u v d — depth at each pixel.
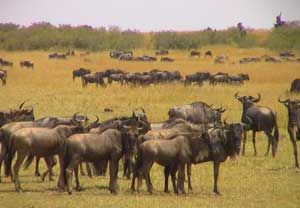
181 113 89.25
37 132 61.97
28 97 145.62
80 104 133.00
